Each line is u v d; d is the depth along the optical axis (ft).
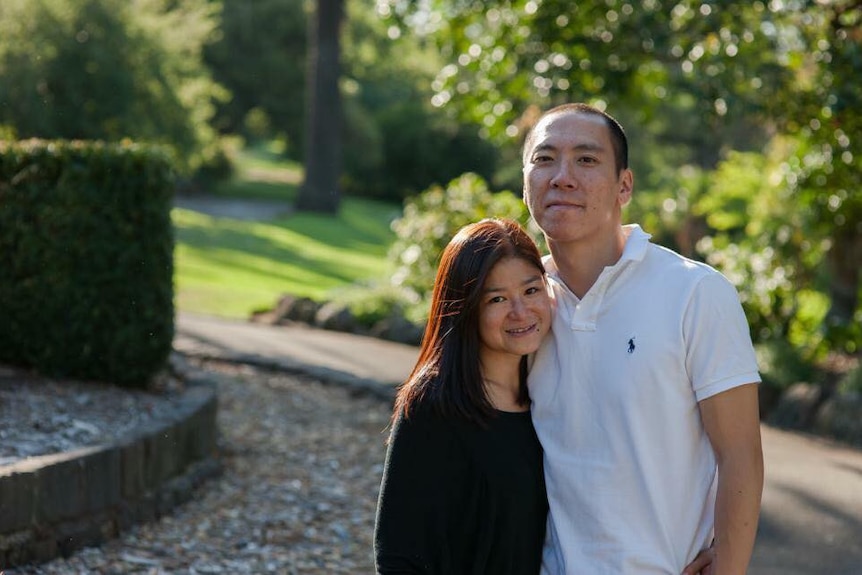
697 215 63.77
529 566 8.30
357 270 65.98
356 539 17.39
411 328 37.76
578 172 8.24
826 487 21.65
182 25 87.76
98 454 15.44
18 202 19.88
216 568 15.43
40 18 72.49
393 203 130.72
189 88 84.84
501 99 34.47
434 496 8.14
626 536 7.98
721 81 30.19
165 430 17.47
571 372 8.26
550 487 8.31
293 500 18.79
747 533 7.81
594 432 8.17
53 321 19.89
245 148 149.69
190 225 76.23
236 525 17.29
